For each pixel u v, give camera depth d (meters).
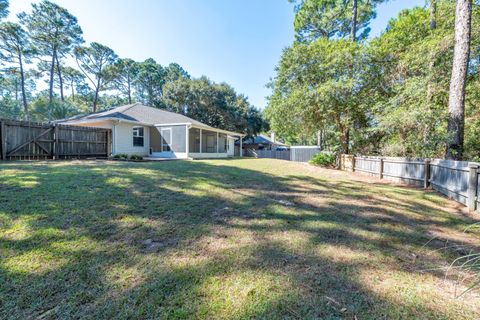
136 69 32.84
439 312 1.37
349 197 4.36
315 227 2.71
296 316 1.31
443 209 3.73
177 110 26.20
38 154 8.48
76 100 30.00
